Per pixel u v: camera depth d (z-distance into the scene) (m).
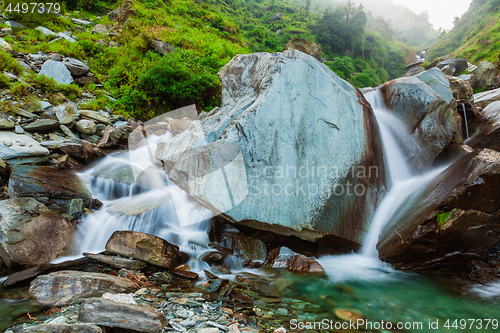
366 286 3.21
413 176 4.89
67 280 2.73
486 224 3.07
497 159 3.02
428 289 3.15
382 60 51.44
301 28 51.91
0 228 3.33
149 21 15.43
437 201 3.32
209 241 4.23
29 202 3.76
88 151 5.89
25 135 5.61
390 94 5.20
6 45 8.50
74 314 2.33
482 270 3.39
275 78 3.71
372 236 3.97
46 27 11.71
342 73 33.50
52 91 7.45
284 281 3.30
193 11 21.41
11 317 2.31
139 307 2.19
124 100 8.80
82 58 10.43
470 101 7.96
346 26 50.12
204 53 14.02
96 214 4.26
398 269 3.66
